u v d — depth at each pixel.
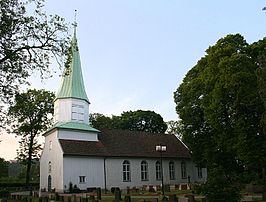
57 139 47.28
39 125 56.81
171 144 61.16
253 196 28.56
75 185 45.12
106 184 48.53
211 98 39.44
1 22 19.11
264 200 25.08
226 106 37.91
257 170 40.72
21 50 20.62
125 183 50.72
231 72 36.72
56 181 46.00
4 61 20.16
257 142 35.44
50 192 45.44
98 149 49.53
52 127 49.78
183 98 46.16
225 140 38.06
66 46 22.05
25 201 32.56
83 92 52.31
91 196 32.59
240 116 36.34
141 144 56.72
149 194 37.62
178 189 44.06
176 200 26.27
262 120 32.28
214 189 20.83
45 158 50.69
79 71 53.09
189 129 45.75
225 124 38.38
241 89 35.81
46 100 57.22
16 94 21.41
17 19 19.73
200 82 43.19
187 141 46.16
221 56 39.75
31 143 57.38
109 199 32.91
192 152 46.69
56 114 51.31
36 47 21.16
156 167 55.62
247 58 37.66
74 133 48.91
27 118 56.41
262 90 27.38
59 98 50.91
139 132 59.75
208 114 39.25
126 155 51.66
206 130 44.25
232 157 41.66
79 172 46.06
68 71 23.36
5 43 19.77
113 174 49.72
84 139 49.72
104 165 49.12
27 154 57.84
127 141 55.47
